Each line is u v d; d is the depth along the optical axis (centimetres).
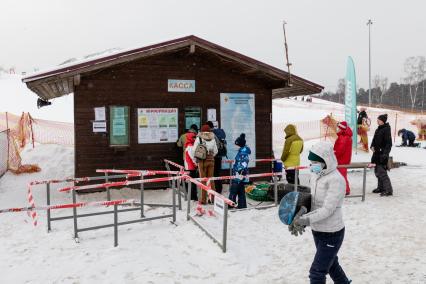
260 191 881
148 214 759
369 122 2095
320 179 356
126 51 871
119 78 959
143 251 548
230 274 468
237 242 576
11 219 726
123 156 967
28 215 750
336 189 341
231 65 1020
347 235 607
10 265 509
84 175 941
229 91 1052
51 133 1900
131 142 974
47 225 661
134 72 971
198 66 1023
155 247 564
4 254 548
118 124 955
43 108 3381
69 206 539
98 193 943
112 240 602
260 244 571
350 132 857
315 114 3797
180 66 1008
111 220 723
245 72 1038
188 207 704
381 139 869
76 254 542
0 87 4703
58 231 650
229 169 1050
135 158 977
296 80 1016
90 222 711
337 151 856
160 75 992
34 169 1199
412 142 1989
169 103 1001
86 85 937
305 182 1080
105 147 953
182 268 488
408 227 639
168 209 789
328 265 350
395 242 570
